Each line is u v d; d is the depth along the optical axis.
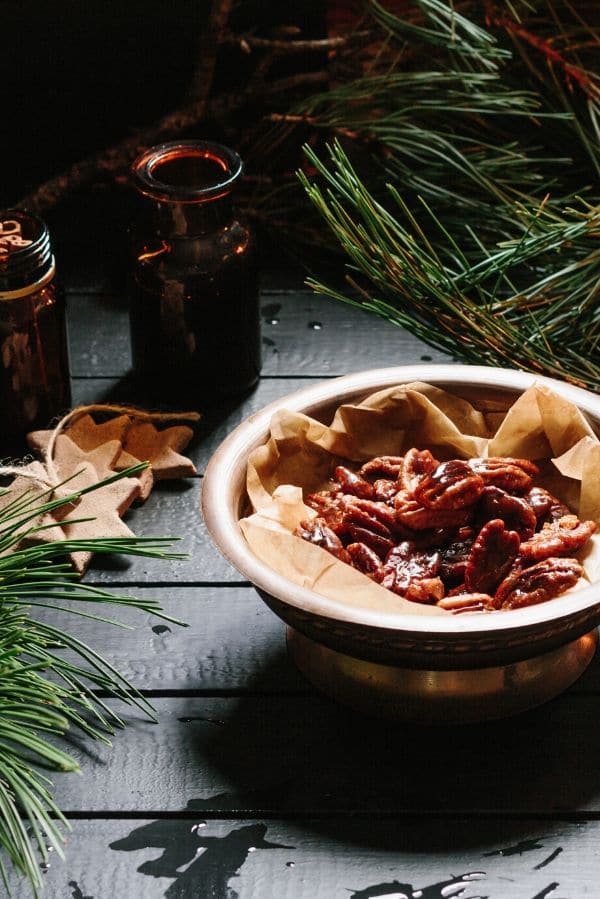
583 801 0.80
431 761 0.82
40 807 0.74
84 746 0.83
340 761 0.82
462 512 0.85
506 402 0.89
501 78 1.06
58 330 0.96
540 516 0.86
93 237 1.11
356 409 0.88
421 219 1.06
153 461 0.96
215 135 1.12
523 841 0.79
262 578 0.79
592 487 0.85
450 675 0.82
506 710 0.83
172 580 0.91
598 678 0.85
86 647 0.81
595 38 1.03
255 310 0.99
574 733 0.83
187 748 0.83
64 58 1.09
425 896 0.77
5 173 1.13
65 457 0.95
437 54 1.08
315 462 0.89
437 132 1.05
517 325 0.96
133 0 1.07
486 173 1.04
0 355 0.95
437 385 0.89
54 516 0.92
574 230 0.93
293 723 0.84
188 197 0.95
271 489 0.87
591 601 0.78
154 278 0.96
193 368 0.98
